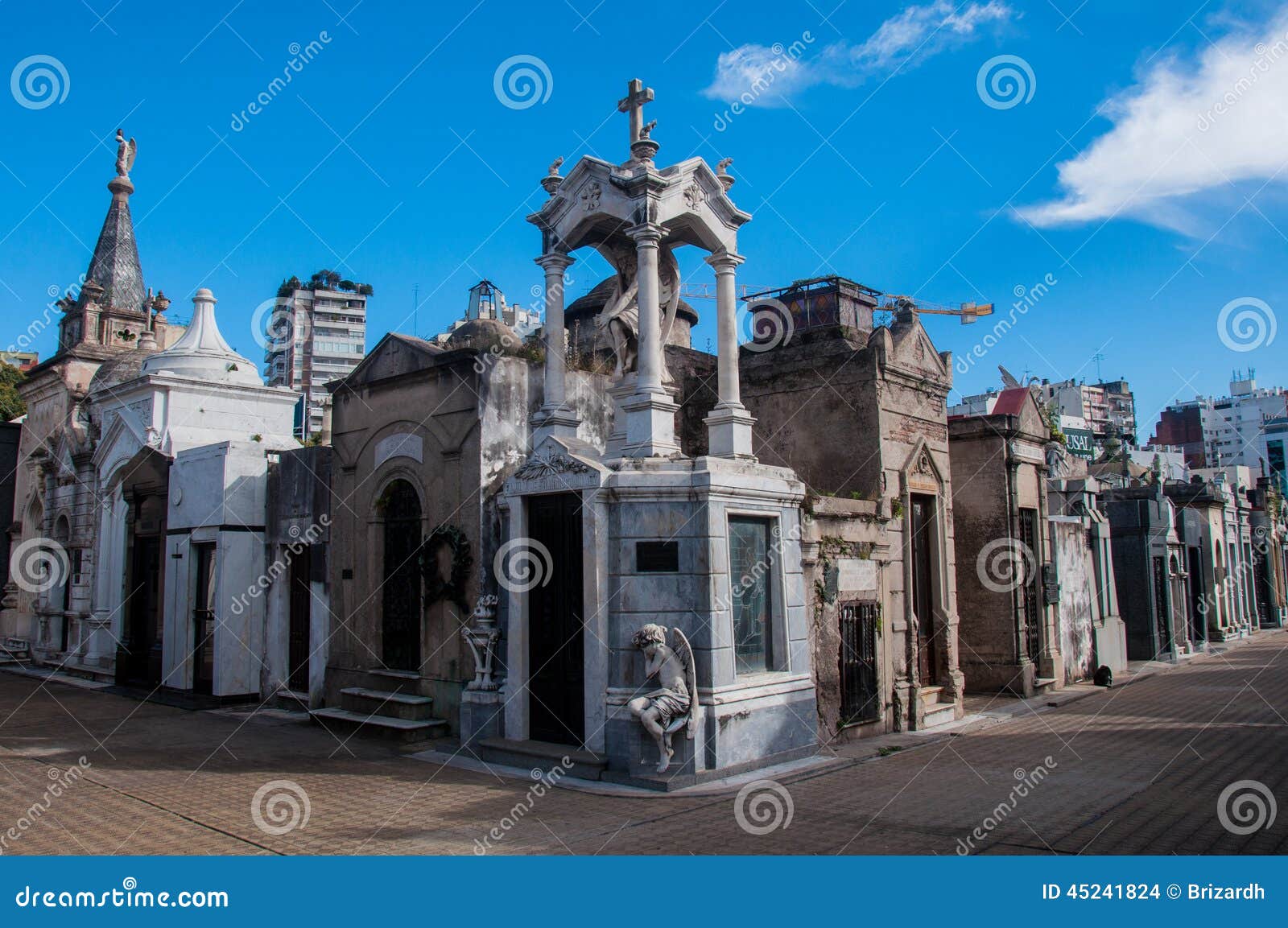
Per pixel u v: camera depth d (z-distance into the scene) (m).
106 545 23.12
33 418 29.38
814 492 13.69
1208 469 46.44
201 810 9.67
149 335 27.55
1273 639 36.97
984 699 19.12
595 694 11.24
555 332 13.10
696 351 19.39
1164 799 10.19
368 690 15.33
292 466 17.84
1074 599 22.97
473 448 13.96
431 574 14.27
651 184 11.95
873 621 14.75
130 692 19.73
